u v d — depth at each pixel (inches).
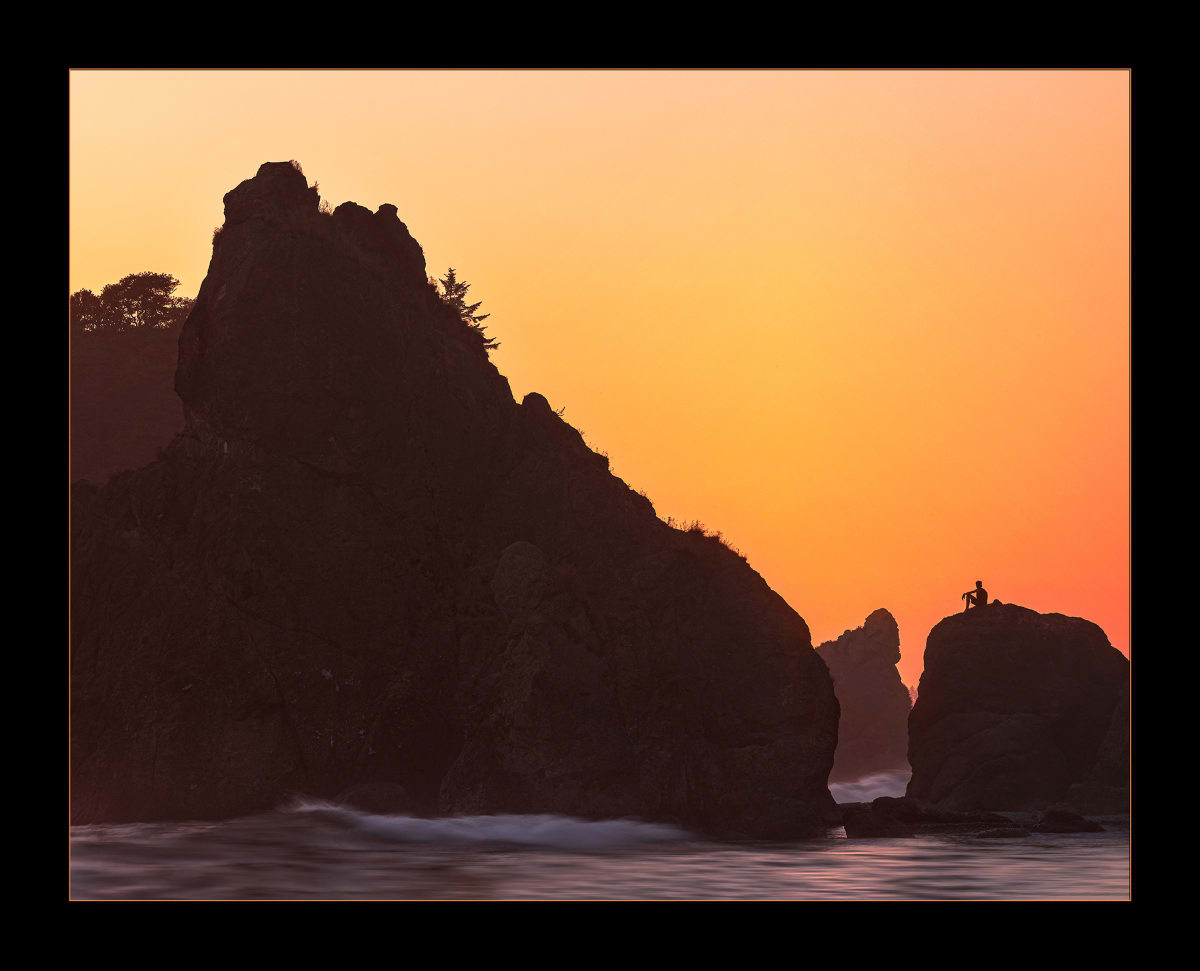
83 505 1663.4
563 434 2031.3
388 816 1518.2
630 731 1691.7
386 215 1943.9
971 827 1994.3
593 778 1583.4
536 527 1871.3
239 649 1565.0
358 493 1676.9
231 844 1294.3
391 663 1617.9
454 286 2313.0
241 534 1615.4
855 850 1462.8
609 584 1841.8
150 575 1599.4
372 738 1581.0
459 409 1839.3
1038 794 2721.5
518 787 1567.4
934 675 2913.4
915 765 2878.9
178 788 1498.5
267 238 1715.1
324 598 1614.2
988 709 2815.0
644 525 1915.6
